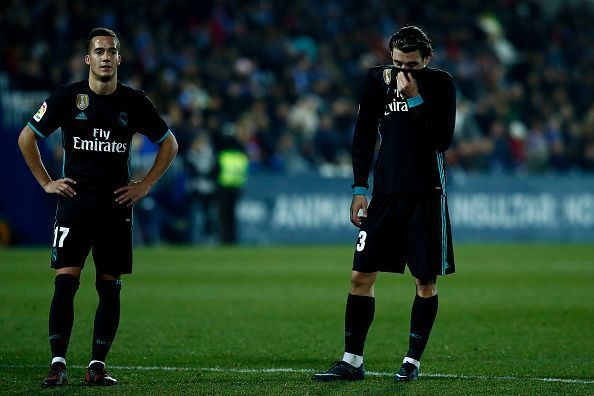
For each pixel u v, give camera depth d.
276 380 21.62
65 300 20.91
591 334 29.84
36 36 77.75
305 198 74.81
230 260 57.88
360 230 21.81
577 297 39.81
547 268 53.41
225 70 82.88
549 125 91.31
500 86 98.75
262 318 33.41
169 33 84.50
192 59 83.75
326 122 80.44
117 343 27.69
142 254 61.94
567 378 22.25
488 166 85.56
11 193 67.75
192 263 55.50
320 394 19.86
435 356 25.72
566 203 80.94
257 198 73.75
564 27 111.56
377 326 31.56
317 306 36.75
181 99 76.81
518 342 28.25
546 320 33.00
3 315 33.34
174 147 21.97
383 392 20.08
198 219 71.81
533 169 87.12
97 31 21.02
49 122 21.00
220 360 24.88
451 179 78.25
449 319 33.28
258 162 76.88
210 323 32.06
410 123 21.31
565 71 103.94
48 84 71.62
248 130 76.44
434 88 21.39
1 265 52.12
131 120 21.34
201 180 71.25
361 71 92.00
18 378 21.73
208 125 73.75
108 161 21.20
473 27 102.94
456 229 78.44
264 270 51.44
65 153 21.30
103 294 21.33
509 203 79.62
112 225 21.22
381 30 98.50
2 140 67.62
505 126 91.38
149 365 23.97
